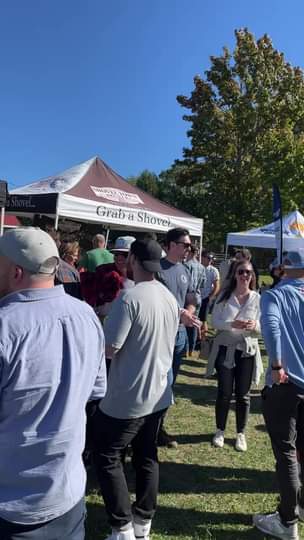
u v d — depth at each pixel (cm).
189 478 378
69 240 448
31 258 156
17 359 146
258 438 466
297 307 293
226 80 2553
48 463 154
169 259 416
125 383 260
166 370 271
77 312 168
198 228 1052
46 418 152
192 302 441
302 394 283
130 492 349
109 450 266
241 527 313
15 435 149
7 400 147
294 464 290
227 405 438
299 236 1046
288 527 293
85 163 894
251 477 384
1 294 161
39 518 154
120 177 941
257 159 2536
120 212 837
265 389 295
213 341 440
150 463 276
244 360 429
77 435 161
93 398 189
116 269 434
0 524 152
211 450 432
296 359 285
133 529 271
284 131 2495
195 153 2638
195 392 608
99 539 291
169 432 469
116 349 256
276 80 2570
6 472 151
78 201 763
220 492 358
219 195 2617
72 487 161
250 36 2550
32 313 154
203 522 317
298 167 2477
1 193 774
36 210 749
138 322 256
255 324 417
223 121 2550
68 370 157
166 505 336
